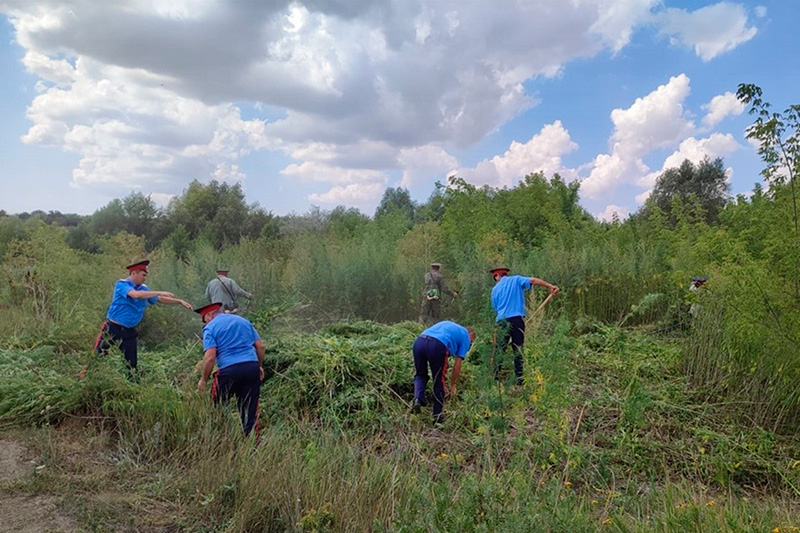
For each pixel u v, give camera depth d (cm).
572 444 537
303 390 639
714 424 623
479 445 546
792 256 643
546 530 325
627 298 1221
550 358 561
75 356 742
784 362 625
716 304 768
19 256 1353
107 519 381
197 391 565
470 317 808
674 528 364
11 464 466
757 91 633
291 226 3145
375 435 588
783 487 507
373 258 1412
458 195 1977
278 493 389
